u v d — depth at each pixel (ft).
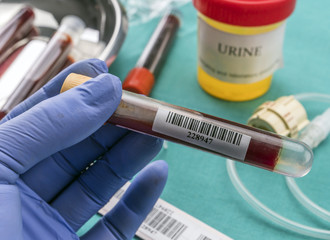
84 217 2.05
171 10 3.15
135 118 1.73
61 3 3.08
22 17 2.81
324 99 2.59
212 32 2.33
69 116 1.66
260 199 2.24
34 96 1.95
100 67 1.95
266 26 2.23
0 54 2.70
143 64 2.70
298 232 2.09
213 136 1.67
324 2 3.22
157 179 1.90
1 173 1.63
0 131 1.66
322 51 2.92
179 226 2.09
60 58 2.59
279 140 1.65
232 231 2.11
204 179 2.32
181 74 2.86
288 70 2.83
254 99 2.68
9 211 1.57
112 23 2.77
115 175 2.01
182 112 1.70
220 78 2.52
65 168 2.03
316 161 2.35
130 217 1.95
